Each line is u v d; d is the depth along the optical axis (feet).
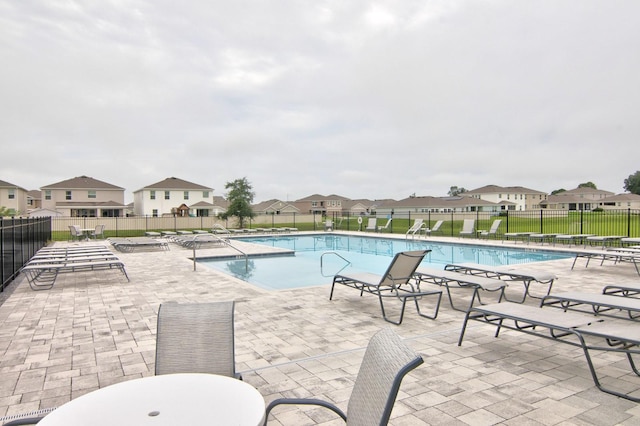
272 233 80.33
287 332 16.33
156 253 47.93
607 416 9.44
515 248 50.85
